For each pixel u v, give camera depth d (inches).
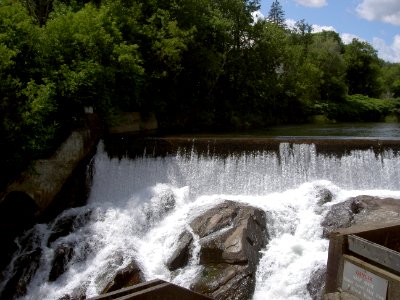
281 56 1525.6
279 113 1676.9
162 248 550.0
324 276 450.9
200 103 1221.1
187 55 1093.8
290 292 455.5
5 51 550.0
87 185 695.7
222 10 1327.5
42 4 992.9
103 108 743.1
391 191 630.5
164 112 1059.9
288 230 553.6
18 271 543.8
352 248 252.1
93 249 562.6
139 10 937.5
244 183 663.1
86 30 742.5
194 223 552.4
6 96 547.5
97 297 203.3
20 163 570.6
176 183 676.7
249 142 666.8
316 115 1873.8
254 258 489.1
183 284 471.8
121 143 707.4
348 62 2802.7
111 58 767.1
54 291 509.0
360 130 1203.2
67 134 657.0
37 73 655.1
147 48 949.2
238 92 1437.0
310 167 657.0
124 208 633.0
